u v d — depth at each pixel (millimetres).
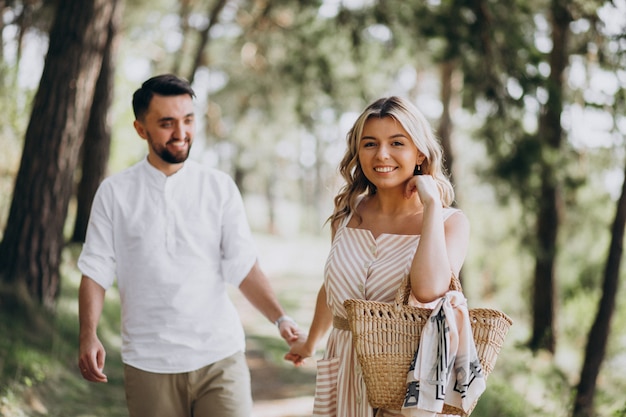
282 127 27688
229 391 3320
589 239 12961
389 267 2670
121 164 14117
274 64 16062
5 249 7105
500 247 15000
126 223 3305
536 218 11500
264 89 18703
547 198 11594
